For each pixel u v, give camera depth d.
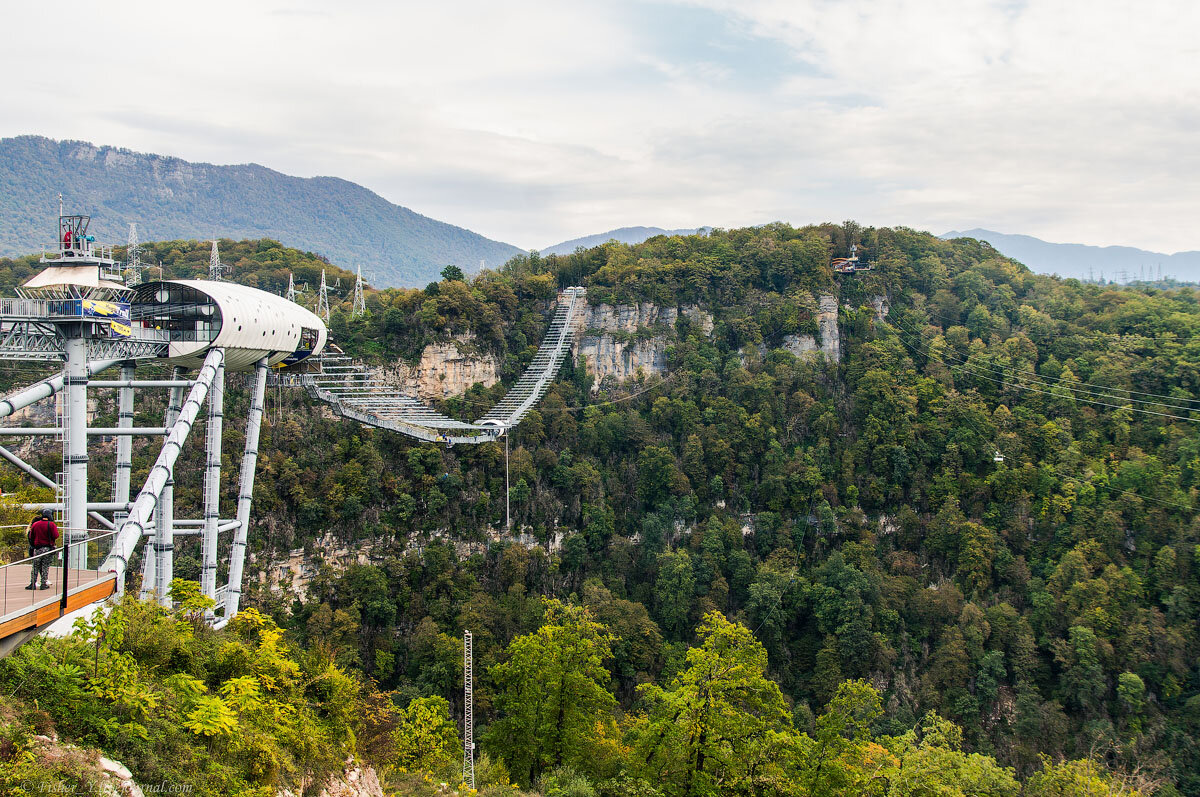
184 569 106.69
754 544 151.25
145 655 34.72
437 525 135.75
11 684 26.98
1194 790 108.38
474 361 162.25
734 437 160.62
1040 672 123.12
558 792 56.69
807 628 135.00
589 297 181.62
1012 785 64.81
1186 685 119.81
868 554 143.50
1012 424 160.38
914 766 61.56
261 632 45.69
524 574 133.25
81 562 48.19
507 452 146.38
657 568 140.00
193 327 76.44
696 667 60.31
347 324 160.75
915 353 182.75
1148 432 152.88
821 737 61.03
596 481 151.25
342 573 124.62
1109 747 112.94
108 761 25.66
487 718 102.50
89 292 62.22
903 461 156.38
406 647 118.31
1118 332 182.38
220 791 28.73
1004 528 146.00
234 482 119.06
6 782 22.25
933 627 131.38
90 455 117.88
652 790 55.03
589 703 66.00
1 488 75.38
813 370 176.75
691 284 185.62
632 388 174.75
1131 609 125.75
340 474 130.00
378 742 47.91
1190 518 133.38
